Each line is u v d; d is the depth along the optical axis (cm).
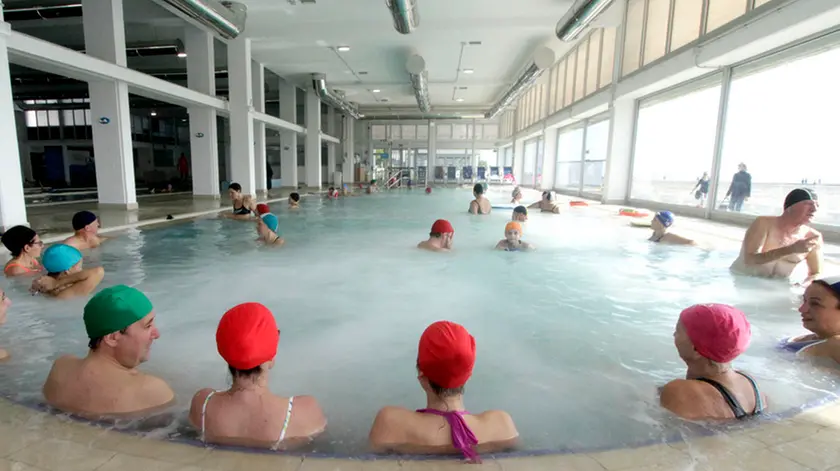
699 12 769
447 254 538
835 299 208
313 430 156
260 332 141
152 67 1655
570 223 793
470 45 1319
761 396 168
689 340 165
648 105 1050
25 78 1719
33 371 206
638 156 1107
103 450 133
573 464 132
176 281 402
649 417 168
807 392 183
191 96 1166
